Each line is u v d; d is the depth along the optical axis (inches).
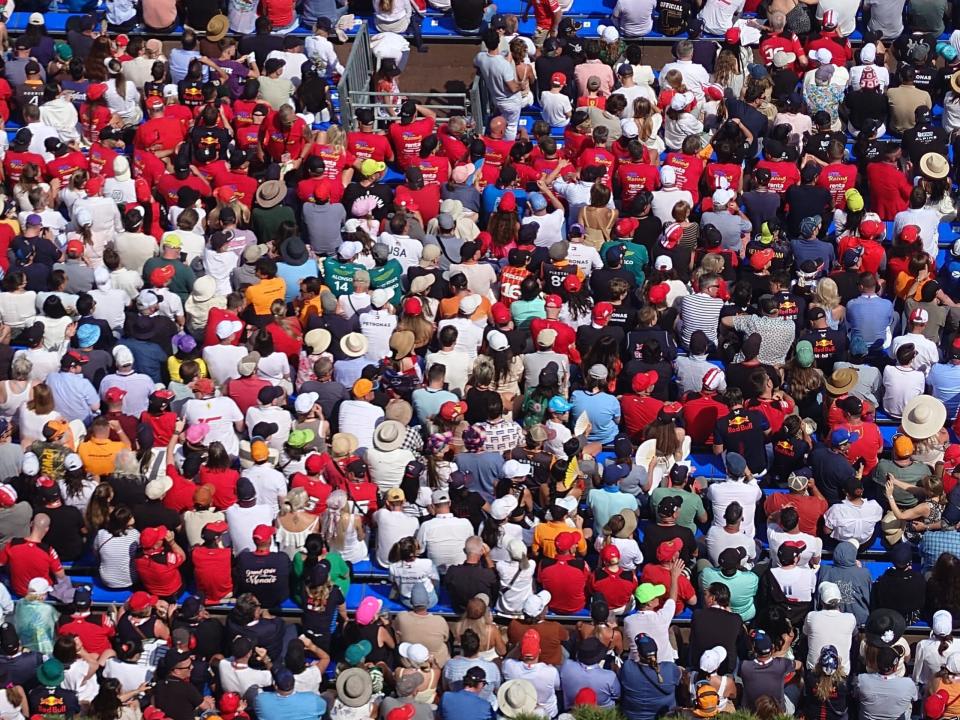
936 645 2637.8
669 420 2807.6
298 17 3814.0
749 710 2566.4
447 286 3029.0
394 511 2704.2
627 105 3496.6
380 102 3698.3
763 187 3289.9
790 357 3021.7
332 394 2876.5
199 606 2591.0
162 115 3388.3
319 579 2576.3
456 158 3358.8
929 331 3147.1
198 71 3464.6
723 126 3385.8
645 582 2659.9
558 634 2600.9
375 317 2977.4
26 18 3806.6
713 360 3073.3
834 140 3316.9
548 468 2758.4
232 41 3629.4
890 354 3107.8
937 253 3363.7
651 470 2810.0
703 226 3213.6
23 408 2824.8
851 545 2714.1
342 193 3282.5
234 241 3147.1
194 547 2652.6
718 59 3607.3
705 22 3754.9
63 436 2738.7
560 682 2581.2
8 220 3196.4
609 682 2559.1
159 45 3577.8
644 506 2815.0
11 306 3002.0
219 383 2896.2
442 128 3361.2
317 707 2511.1
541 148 3336.6
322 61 3668.8
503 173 3277.6
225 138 3292.3
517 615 2677.2
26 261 3090.6
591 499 2731.3
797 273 3144.7
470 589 2642.7
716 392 2908.5
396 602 2706.7
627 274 3058.6
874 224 3191.4
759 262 3107.8
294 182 3348.9
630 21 3732.8
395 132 3378.4
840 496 2802.7
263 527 2630.4
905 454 2819.9
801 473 2878.9
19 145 3316.9
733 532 2716.5
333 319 2984.7
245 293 3006.9
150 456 2753.4
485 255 3216.0
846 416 2851.9
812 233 3181.6
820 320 3021.7
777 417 2874.0
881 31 3762.3
